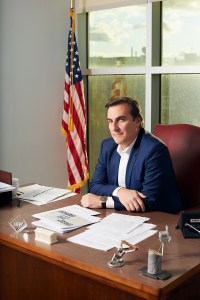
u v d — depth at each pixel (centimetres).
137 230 181
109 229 182
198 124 337
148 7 333
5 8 340
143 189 219
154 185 217
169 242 167
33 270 174
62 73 390
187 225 178
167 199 223
